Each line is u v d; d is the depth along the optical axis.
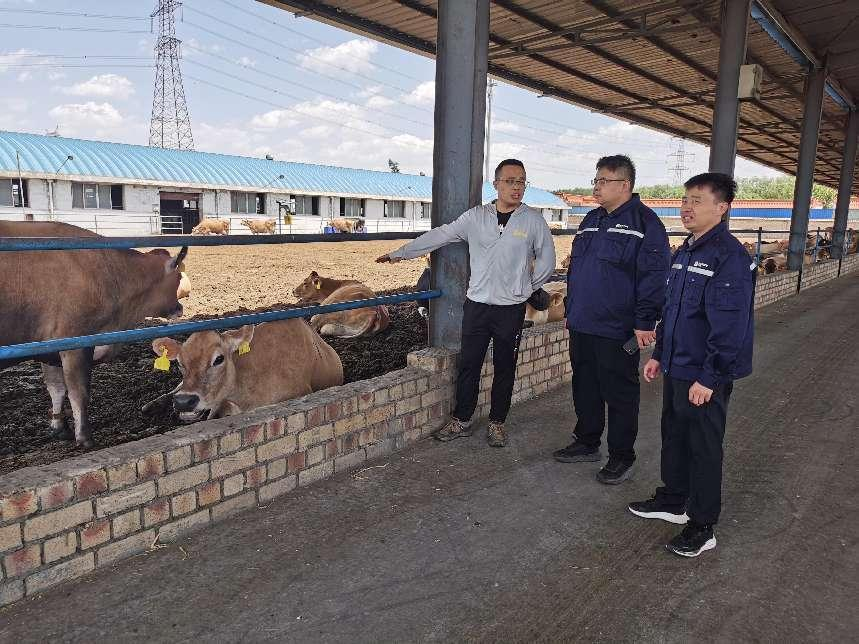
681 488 3.06
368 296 7.19
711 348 2.66
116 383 4.93
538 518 3.11
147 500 2.66
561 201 55.88
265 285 11.58
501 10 8.76
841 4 9.39
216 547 2.75
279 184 34.22
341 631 2.25
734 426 4.55
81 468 2.47
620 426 3.51
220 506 2.94
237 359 3.78
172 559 2.65
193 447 2.80
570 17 9.09
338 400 3.46
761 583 2.60
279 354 4.02
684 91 13.46
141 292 4.40
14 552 2.29
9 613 2.27
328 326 6.96
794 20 10.11
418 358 4.13
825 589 2.57
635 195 3.46
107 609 2.32
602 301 3.41
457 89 4.13
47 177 25.64
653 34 8.84
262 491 3.12
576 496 3.37
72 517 2.43
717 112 8.19
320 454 3.40
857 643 2.24
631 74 12.09
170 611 2.32
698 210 2.73
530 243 3.83
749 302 2.66
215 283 11.73
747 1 7.86
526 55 10.59
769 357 6.81
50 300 3.82
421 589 2.50
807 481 3.62
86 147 29.45
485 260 3.83
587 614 2.38
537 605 2.42
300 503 3.17
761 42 10.51
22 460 3.59
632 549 2.85
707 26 8.45
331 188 36.81
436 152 4.26
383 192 39.94
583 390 3.71
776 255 14.92
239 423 3.03
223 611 2.33
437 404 4.18
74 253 3.94
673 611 2.41
